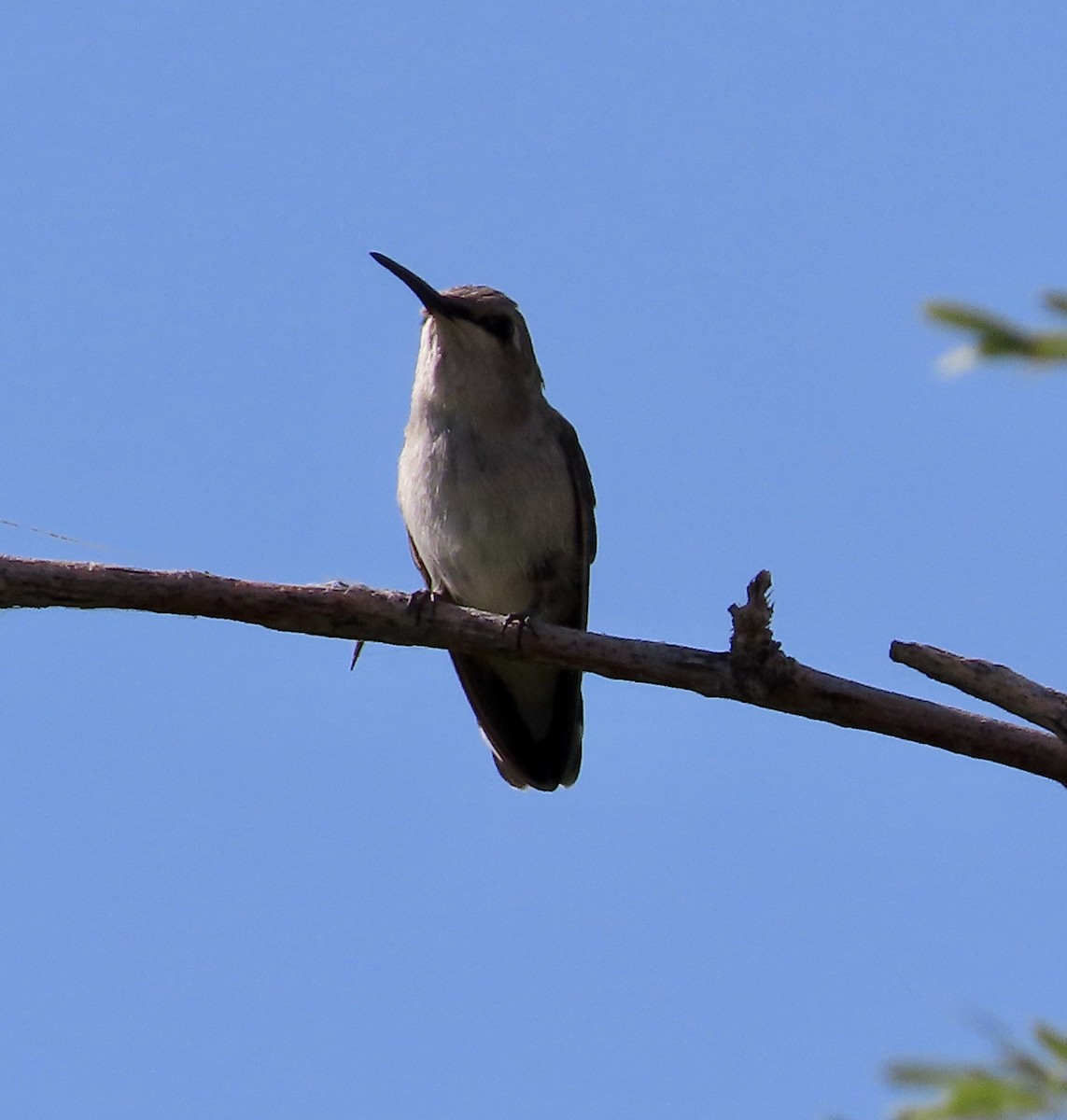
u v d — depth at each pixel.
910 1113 4.38
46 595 9.81
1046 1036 4.37
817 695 9.70
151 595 9.95
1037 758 9.39
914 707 9.61
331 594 10.44
